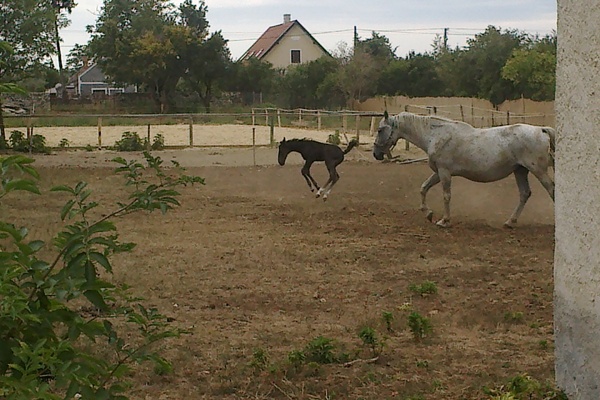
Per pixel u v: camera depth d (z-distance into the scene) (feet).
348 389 19.29
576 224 16.72
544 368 20.44
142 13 198.49
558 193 17.42
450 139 42.96
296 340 23.77
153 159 12.17
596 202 15.96
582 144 16.37
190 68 189.37
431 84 189.88
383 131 44.73
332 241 40.70
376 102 184.65
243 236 42.14
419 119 44.24
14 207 50.96
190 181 12.12
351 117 155.53
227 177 70.03
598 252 15.97
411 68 192.34
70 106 183.62
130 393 19.16
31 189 10.69
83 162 84.07
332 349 21.52
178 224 45.93
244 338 23.97
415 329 23.41
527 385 17.81
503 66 160.04
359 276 32.91
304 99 199.21
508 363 21.06
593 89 15.88
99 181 65.77
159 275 32.63
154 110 186.19
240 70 194.80
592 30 15.85
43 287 10.47
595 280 16.11
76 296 10.41
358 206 52.65
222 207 52.75
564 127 17.02
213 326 25.38
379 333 24.32
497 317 26.18
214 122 155.74
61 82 209.67
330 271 33.88
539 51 163.32
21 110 164.96
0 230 10.64
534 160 40.98
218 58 190.49
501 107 162.61
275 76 204.23
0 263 10.17
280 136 118.11
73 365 10.19
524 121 128.06
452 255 37.14
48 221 45.27
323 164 80.79
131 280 31.55
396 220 47.01
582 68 16.22
